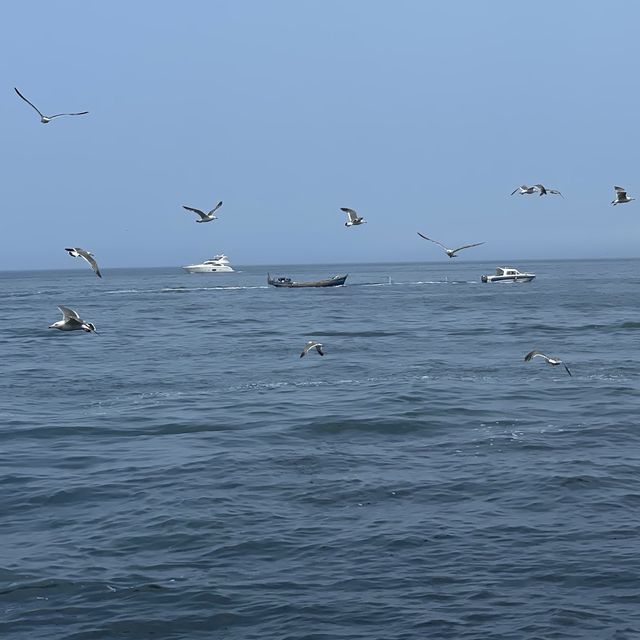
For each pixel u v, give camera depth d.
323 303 148.62
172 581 24.48
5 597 23.66
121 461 37.06
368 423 43.72
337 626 21.77
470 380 58.12
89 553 26.56
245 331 98.00
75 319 27.59
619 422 43.41
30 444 40.56
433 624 21.75
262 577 24.69
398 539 27.23
